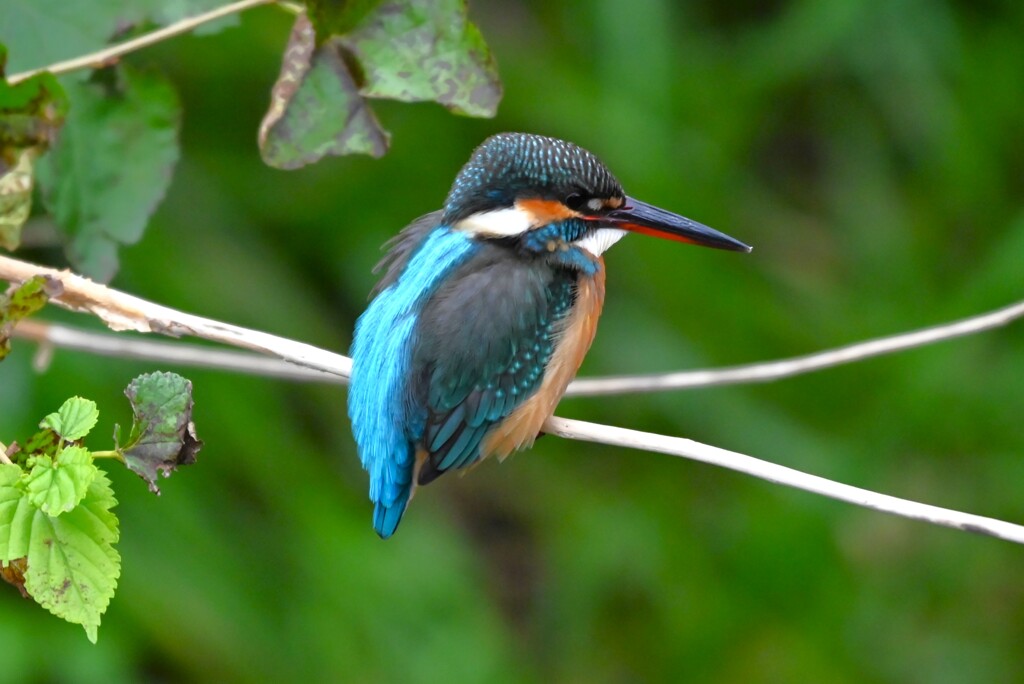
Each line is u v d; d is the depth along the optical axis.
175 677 9.62
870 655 11.27
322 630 10.08
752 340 12.05
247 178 11.69
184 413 5.30
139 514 9.76
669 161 12.04
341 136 6.65
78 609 4.77
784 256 13.08
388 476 7.09
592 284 7.75
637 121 12.04
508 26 12.85
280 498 10.41
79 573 4.82
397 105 12.00
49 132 6.45
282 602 10.16
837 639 11.27
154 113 7.18
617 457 12.34
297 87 6.58
